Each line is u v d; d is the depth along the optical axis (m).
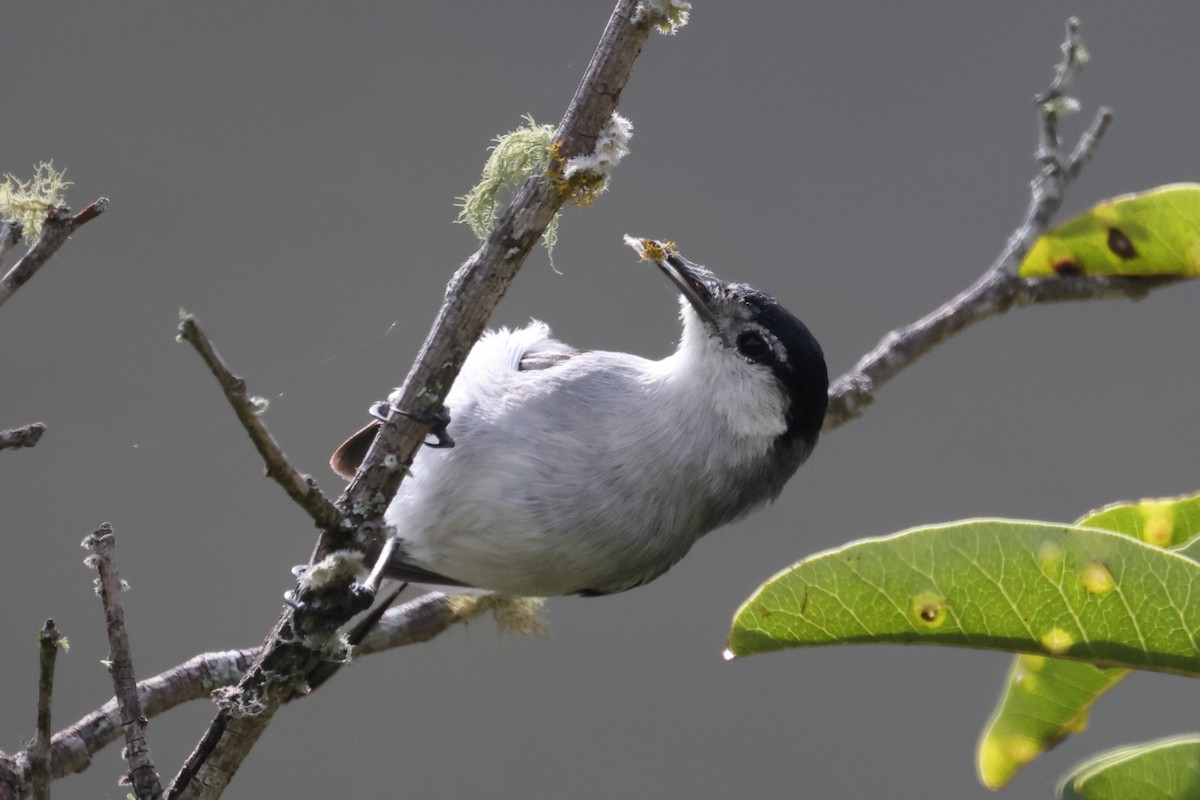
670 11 4.77
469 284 5.09
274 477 4.53
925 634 4.37
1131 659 4.13
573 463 6.50
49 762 4.33
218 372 4.02
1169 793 4.09
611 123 4.93
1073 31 8.07
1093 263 6.93
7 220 4.70
